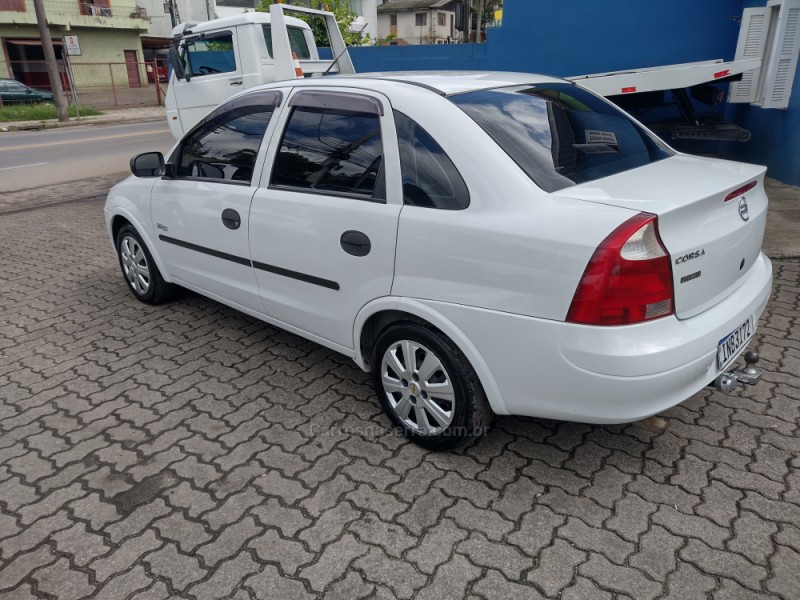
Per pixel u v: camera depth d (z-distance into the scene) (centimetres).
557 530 237
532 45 970
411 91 278
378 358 294
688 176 260
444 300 251
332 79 317
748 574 213
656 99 729
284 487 268
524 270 227
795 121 704
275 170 330
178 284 438
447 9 4897
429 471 275
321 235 298
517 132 262
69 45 2197
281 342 411
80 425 319
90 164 1263
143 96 3111
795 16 677
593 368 219
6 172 1190
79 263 603
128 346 411
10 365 389
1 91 2612
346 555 229
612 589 210
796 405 310
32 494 268
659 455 278
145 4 3681
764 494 250
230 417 323
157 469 282
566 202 229
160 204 413
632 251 210
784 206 633
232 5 3638
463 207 246
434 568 222
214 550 234
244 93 365
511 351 237
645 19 889
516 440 294
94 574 224
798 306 422
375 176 279
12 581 222
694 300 233
